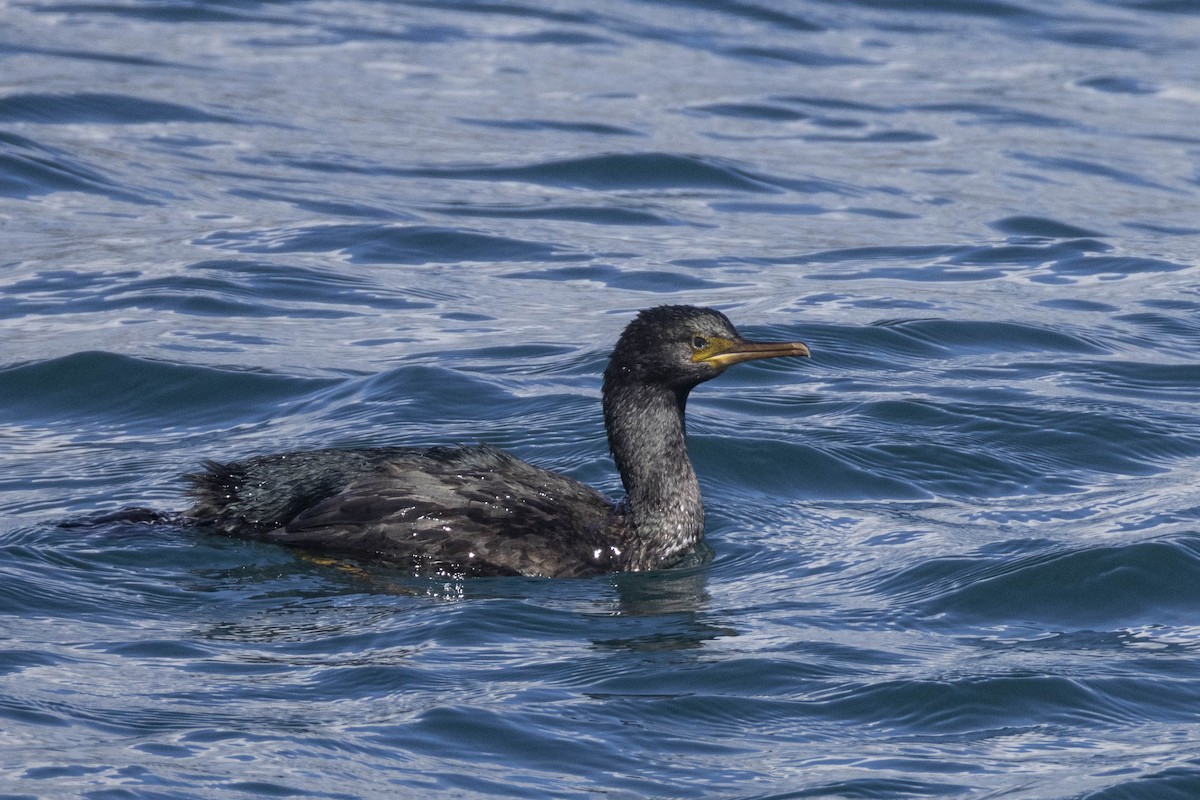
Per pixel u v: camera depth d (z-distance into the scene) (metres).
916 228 23.55
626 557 13.24
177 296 19.67
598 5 35.62
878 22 35.34
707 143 26.97
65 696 10.20
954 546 13.52
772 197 24.77
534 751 9.79
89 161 24.38
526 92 29.48
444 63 31.11
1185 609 12.38
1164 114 29.48
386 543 12.90
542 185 24.92
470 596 12.37
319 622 11.67
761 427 16.31
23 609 11.63
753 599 12.57
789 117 28.75
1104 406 16.83
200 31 32.22
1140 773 9.69
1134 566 12.83
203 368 17.33
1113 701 10.75
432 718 10.09
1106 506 14.49
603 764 9.69
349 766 9.45
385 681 10.63
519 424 16.23
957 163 26.53
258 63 30.36
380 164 25.33
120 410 16.67
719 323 13.44
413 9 34.78
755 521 14.40
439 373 17.28
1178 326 19.75
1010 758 9.94
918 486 15.15
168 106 27.17
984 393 17.34
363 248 21.88
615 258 21.94
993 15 36.00
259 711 10.12
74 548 12.82
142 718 9.95
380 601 12.16
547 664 11.07
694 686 10.79
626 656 11.24
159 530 13.22
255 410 16.72
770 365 18.23
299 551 13.04
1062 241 23.02
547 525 13.09
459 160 25.72
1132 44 34.12
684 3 36.03
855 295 20.59
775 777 9.61
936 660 11.32
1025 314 19.91
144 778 9.16
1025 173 26.14
